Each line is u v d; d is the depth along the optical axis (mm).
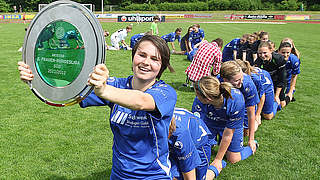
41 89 1709
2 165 3752
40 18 1664
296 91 7738
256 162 3945
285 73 5863
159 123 1857
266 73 5250
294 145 4465
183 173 2676
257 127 5023
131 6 60875
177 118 2627
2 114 5598
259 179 3537
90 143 4441
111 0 64188
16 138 4539
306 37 22359
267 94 5262
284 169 3775
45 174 3590
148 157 1981
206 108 3744
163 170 2045
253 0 61438
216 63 6203
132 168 1995
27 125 5074
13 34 20859
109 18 44781
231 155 3916
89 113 5758
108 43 16281
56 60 1637
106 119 5453
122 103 1482
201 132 2955
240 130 3824
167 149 2053
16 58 11461
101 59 1521
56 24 1613
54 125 5105
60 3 1611
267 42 5512
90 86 1577
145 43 1835
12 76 8672
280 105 6094
